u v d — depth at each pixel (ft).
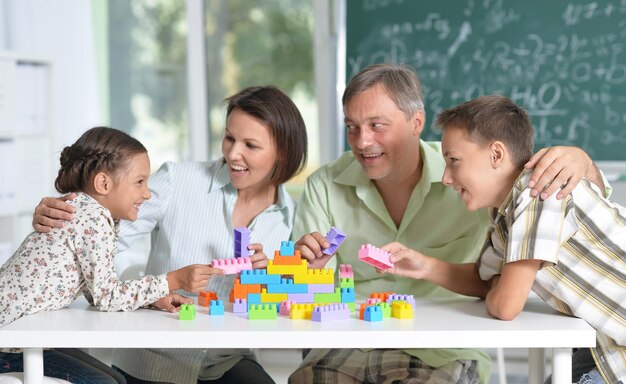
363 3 10.49
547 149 4.99
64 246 5.08
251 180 6.00
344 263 6.48
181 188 6.32
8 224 10.53
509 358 10.83
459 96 10.29
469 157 5.03
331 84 11.02
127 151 5.35
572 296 4.90
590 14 9.93
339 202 6.43
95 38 11.98
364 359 5.94
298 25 11.57
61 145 11.62
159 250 6.35
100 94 12.09
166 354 6.07
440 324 4.69
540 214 4.74
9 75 10.30
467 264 5.60
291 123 6.02
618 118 9.95
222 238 6.23
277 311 5.12
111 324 4.72
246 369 6.11
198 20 11.64
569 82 10.03
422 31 10.32
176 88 12.20
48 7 11.52
